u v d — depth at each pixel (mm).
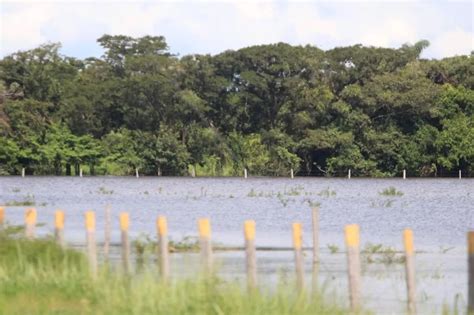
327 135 155625
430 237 54812
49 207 78000
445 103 155750
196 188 116625
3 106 149250
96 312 24297
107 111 159000
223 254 43188
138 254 39812
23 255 30703
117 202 86750
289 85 157000
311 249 46188
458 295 28797
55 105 156125
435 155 157125
